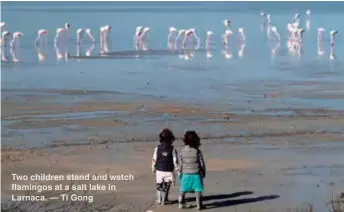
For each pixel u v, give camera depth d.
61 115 20.64
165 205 12.03
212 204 12.05
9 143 16.84
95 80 28.70
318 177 13.76
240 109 21.69
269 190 12.88
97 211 11.63
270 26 60.94
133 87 26.62
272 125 19.08
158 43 51.06
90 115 20.64
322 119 20.02
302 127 18.83
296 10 127.38
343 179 13.60
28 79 28.86
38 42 51.62
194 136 11.84
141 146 16.52
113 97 24.09
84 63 35.94
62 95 24.50
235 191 12.82
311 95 24.62
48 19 85.00
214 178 13.67
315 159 15.25
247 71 32.12
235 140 17.19
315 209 11.73
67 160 15.12
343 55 40.41
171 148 12.05
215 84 27.53
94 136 17.66
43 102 22.94
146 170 14.27
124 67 34.06
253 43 51.62
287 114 20.86
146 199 12.38
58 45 49.25
